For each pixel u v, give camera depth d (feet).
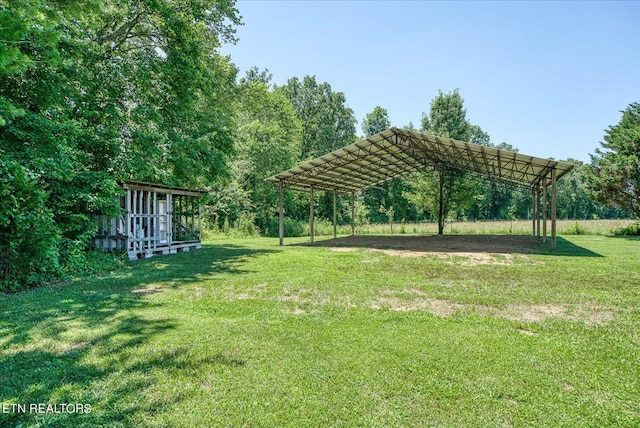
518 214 163.73
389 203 136.36
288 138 98.53
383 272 24.58
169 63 38.42
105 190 26.91
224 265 28.19
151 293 18.03
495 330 12.27
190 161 42.01
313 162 47.60
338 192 73.20
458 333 11.91
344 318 13.64
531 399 7.73
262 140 86.33
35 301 16.12
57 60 17.79
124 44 40.93
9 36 12.48
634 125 65.51
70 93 29.04
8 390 7.89
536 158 36.83
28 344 10.74
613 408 7.40
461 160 54.03
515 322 13.23
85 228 26.99
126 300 16.40
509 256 33.86
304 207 109.29
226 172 48.98
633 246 43.14
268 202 88.38
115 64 36.19
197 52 40.68
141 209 34.73
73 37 28.30
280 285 19.92
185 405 7.43
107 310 14.67
